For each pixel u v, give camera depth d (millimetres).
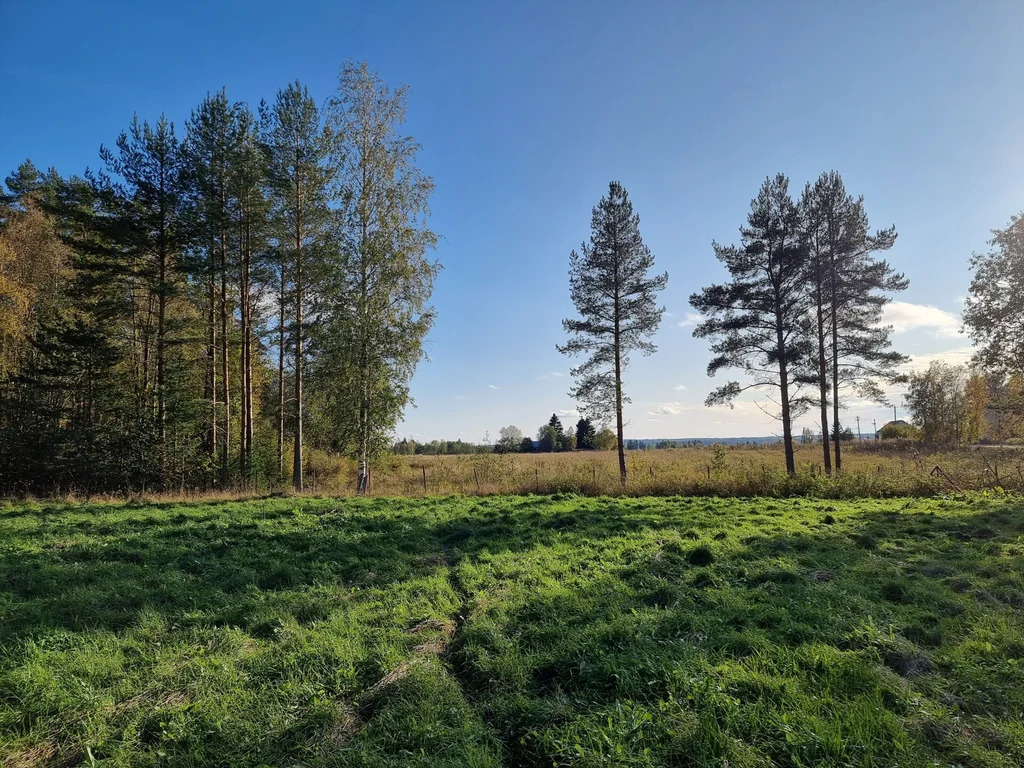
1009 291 18047
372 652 5250
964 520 11531
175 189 21719
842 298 22969
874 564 7934
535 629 5664
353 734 3959
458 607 6719
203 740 3969
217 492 19984
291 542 10688
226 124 21438
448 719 4062
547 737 3660
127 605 6840
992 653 4742
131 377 24016
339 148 21406
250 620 6309
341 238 21703
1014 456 26172
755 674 4309
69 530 12102
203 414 24281
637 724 3680
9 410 22078
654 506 15570
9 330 23125
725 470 22125
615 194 24656
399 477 29547
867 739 3459
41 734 4098
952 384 47844
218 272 21984
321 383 22812
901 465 24250
